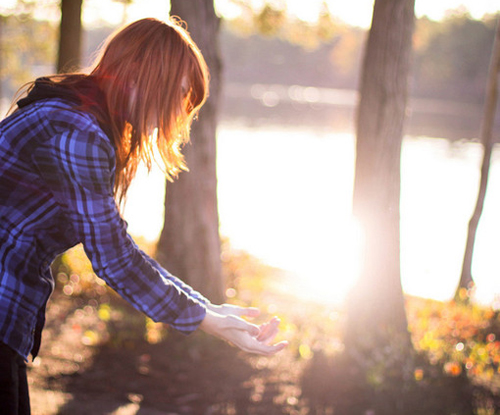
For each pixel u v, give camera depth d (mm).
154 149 1645
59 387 4203
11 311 1478
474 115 69250
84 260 7355
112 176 1504
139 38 1530
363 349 4699
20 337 1506
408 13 4512
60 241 1559
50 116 1456
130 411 3916
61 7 7012
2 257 1477
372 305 4773
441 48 86562
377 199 4676
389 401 4277
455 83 93312
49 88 1510
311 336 5441
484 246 12180
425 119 57438
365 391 4383
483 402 4426
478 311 7297
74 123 1443
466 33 85625
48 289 1583
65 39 7035
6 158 1468
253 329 1655
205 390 4434
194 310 1619
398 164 4727
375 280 4777
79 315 6000
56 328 5516
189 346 5102
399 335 4797
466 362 4977
